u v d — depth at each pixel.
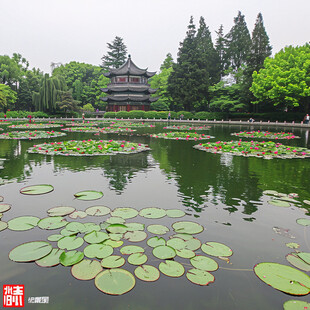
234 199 5.28
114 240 3.47
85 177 6.75
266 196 5.48
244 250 3.40
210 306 2.44
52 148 10.94
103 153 10.34
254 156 10.18
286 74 32.66
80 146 11.50
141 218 4.26
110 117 49.53
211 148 11.93
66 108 49.78
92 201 5.02
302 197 5.44
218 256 3.20
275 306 2.44
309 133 22.30
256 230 3.97
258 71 41.12
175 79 49.09
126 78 56.00
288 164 8.69
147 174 7.20
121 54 74.88
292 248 3.47
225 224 4.15
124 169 7.72
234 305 2.46
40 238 3.54
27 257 3.09
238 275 2.88
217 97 49.09
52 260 3.03
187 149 11.90
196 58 47.59
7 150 10.85
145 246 3.38
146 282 2.76
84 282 2.72
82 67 70.56
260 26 41.41
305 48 35.41
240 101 44.59
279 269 2.94
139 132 21.33
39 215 4.33
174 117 47.22
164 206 4.85
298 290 2.62
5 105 47.06
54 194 5.38
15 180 6.40
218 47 58.16
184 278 2.83
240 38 55.72
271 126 32.19
